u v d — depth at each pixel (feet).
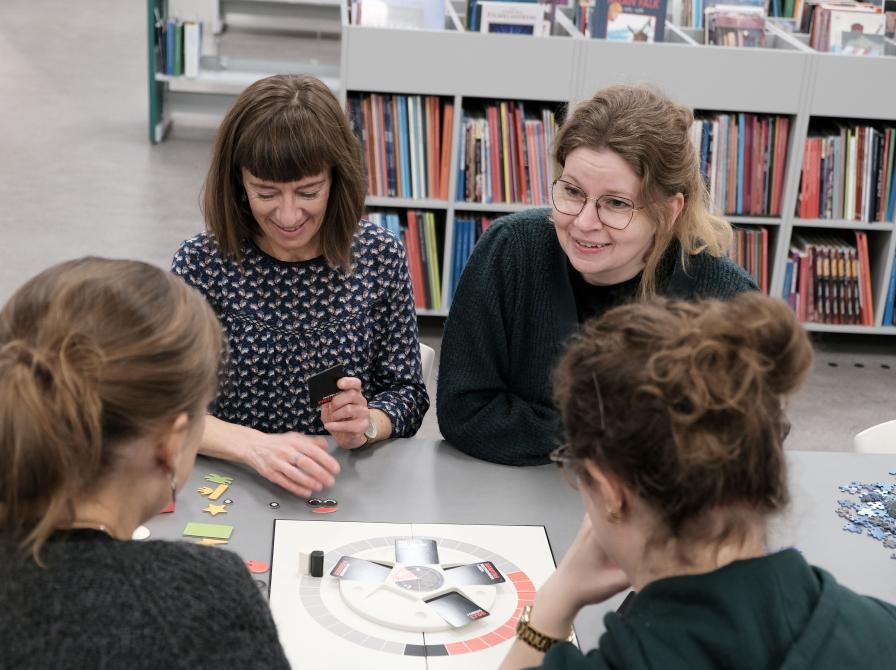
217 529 5.42
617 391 3.12
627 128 5.73
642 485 3.13
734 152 13.93
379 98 13.62
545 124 13.83
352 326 6.90
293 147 6.06
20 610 3.01
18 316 3.19
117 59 27.94
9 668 2.95
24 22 30.42
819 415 13.38
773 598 3.14
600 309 6.57
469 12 13.64
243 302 6.80
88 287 3.20
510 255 6.53
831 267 14.56
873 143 14.03
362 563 5.16
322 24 24.21
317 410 6.97
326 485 5.90
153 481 3.38
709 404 3.00
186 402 3.28
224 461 6.14
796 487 5.96
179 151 21.99
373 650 4.61
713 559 3.24
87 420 3.06
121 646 3.01
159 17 22.04
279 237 6.46
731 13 14.35
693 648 3.10
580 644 4.77
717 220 6.43
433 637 4.72
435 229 14.76
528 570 5.28
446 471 6.28
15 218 17.74
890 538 5.77
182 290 3.38
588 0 14.25
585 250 6.01
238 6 24.16
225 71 22.74
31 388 3.02
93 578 3.09
